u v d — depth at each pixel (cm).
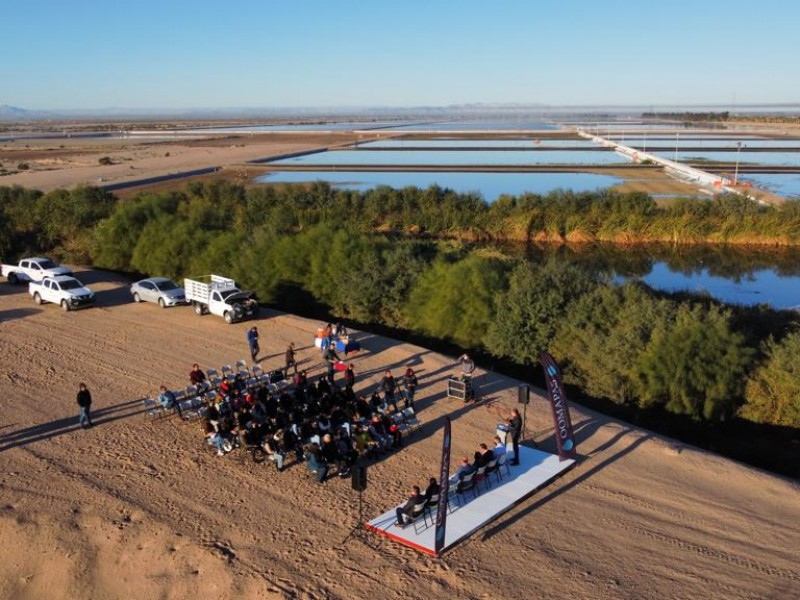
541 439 2252
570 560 1623
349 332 3412
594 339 2914
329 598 1496
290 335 3331
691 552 1659
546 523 1775
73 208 6059
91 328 3441
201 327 3450
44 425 2348
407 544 1672
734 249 6600
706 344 2691
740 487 1972
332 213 7050
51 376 2792
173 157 14600
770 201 7656
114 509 1838
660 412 2712
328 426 2142
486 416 2428
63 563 1666
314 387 2477
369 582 1545
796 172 10950
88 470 2045
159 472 2034
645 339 2833
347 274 4003
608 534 1730
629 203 7112
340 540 1697
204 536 1714
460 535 1686
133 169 11850
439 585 1534
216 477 2005
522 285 3306
